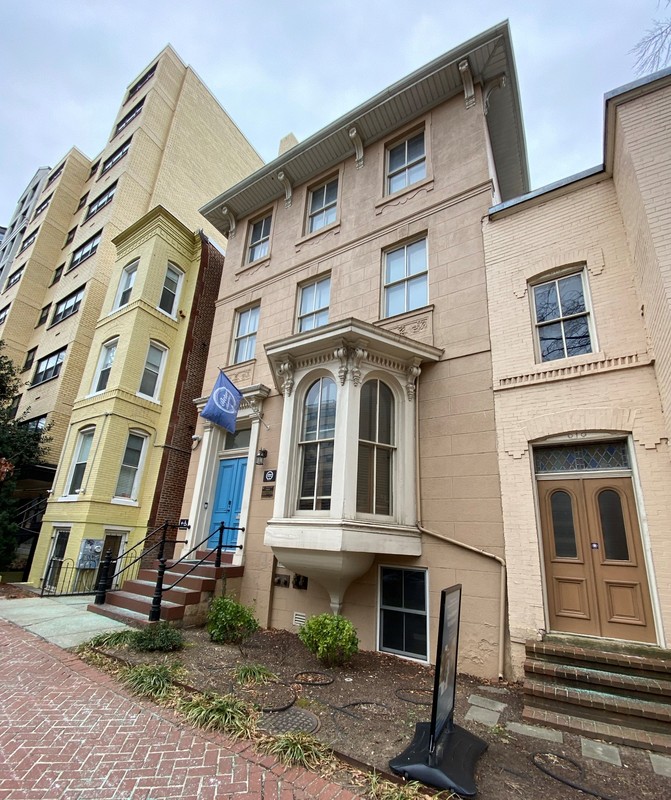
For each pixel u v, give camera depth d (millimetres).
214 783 3037
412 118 9797
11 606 8211
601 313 6191
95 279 16250
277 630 7715
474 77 8984
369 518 6770
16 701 4148
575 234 6750
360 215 9883
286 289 10789
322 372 7742
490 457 6551
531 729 4148
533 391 6418
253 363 10641
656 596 4957
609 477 5676
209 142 21500
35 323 19375
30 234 22469
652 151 5387
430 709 4457
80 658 5453
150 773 3115
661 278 4926
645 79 5648
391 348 7375
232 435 10805
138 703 4266
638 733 3998
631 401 5621
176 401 13008
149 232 14258
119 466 11922
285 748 3463
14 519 13016
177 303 14492
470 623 6012
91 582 10703
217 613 6734
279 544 6953
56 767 3127
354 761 3365
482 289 7477
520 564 5809
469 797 2963
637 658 4660
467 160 8516
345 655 5727
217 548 8312
